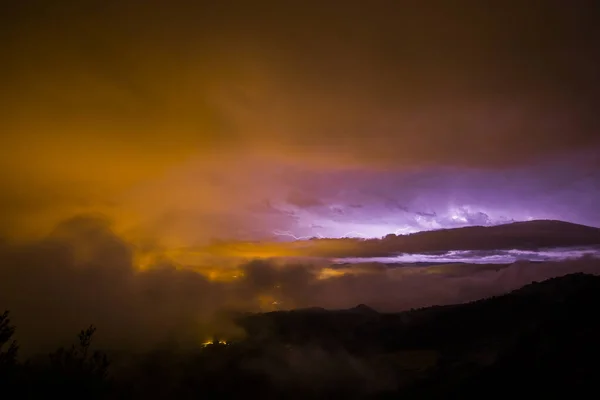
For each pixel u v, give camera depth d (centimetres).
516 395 2058
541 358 2278
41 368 1478
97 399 1425
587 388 1852
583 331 2414
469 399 2225
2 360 1427
